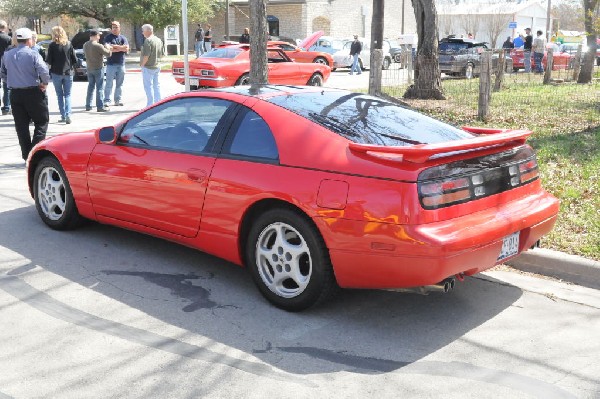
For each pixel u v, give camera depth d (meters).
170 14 34.81
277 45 23.83
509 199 4.37
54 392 3.45
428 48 15.40
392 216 3.90
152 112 5.38
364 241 4.00
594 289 4.99
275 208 4.41
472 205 4.11
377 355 3.90
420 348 4.00
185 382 3.56
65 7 35.88
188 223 4.96
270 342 4.05
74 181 5.81
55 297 4.70
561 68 23.70
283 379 3.61
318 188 4.16
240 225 4.62
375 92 14.03
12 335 4.11
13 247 5.73
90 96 14.96
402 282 4.00
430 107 13.77
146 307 4.56
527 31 24.08
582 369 3.75
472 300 4.73
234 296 4.77
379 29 17.78
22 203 7.16
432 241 3.83
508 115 12.52
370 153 4.11
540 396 3.45
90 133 5.94
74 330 4.18
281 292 4.51
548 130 10.89
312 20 43.72
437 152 3.91
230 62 16.70
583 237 5.71
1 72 13.74
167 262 5.43
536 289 4.95
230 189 4.60
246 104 4.81
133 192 5.31
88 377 3.61
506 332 4.23
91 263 5.38
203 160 4.82
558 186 7.33
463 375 3.67
